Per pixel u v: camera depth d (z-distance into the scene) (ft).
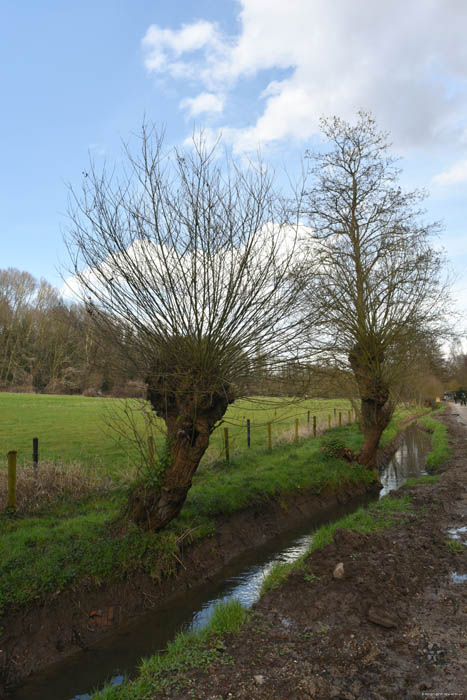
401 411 157.89
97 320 23.53
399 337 47.57
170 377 24.59
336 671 14.99
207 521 30.45
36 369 154.81
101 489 34.91
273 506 37.47
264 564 29.14
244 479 40.14
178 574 25.39
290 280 24.79
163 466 26.05
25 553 22.43
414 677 14.44
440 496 39.14
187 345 23.39
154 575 23.94
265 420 93.76
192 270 22.63
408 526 31.09
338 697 13.61
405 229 48.93
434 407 228.02
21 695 16.43
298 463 49.80
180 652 17.19
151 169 23.21
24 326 159.74
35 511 29.63
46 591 20.11
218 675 15.14
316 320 26.53
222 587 25.62
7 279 162.30
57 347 147.54
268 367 25.07
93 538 24.79
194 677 15.16
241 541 31.76
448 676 14.37
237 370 24.49
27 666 17.57
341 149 51.60
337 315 46.62
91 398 131.03
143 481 26.71
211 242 23.17
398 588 21.07
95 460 42.83
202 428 25.46
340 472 48.57
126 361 24.59
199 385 23.94
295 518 38.50
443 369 70.74
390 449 74.49
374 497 48.01
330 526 31.76
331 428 85.40
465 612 18.69
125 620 21.54
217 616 19.49
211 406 25.59
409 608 19.25
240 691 14.12
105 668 18.11
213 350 23.53
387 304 47.75
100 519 27.58
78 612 20.39
